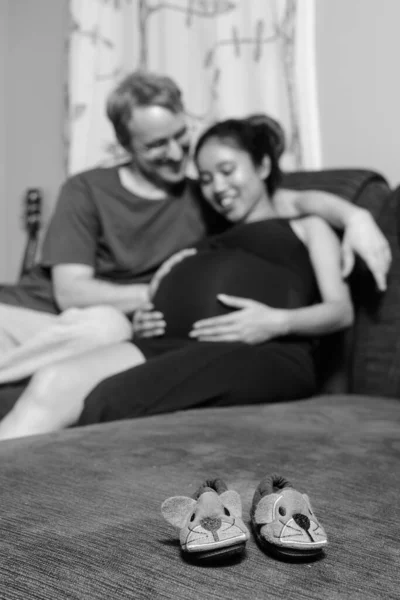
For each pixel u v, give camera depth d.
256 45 2.21
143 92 1.71
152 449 0.91
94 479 0.80
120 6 2.50
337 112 2.11
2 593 0.56
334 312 1.49
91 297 1.72
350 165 2.10
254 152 1.67
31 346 1.53
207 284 1.51
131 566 0.59
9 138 3.11
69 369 1.30
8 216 3.11
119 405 1.23
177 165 1.75
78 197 1.80
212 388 1.29
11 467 0.84
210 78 2.31
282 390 1.38
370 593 0.55
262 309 1.45
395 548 0.62
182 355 1.32
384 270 1.50
